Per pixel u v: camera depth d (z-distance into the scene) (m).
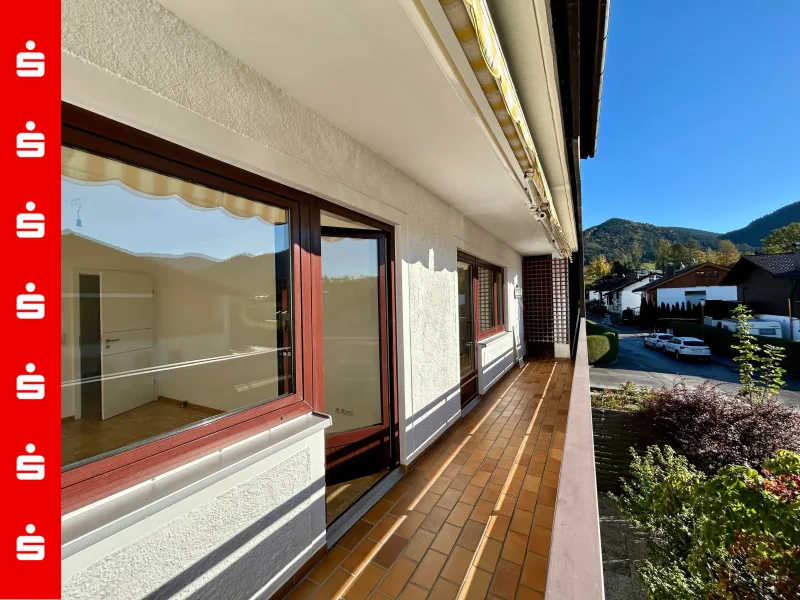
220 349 2.21
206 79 1.53
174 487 1.37
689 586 2.68
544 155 3.21
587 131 4.73
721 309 30.33
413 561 2.15
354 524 2.51
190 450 1.55
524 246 8.09
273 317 2.16
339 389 3.40
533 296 10.07
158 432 1.56
